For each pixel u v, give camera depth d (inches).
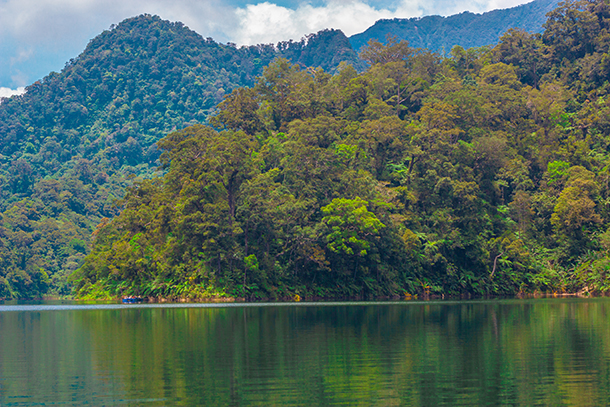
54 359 1079.6
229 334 1440.7
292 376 893.2
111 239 4281.5
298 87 5167.3
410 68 6323.8
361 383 841.5
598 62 6097.4
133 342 1309.1
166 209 3506.4
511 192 4785.9
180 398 761.6
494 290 4077.3
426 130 4352.9
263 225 3405.5
